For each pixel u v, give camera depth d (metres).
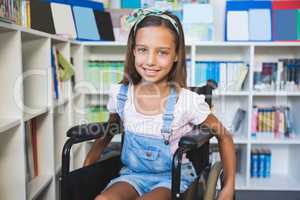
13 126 1.15
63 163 1.03
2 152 1.23
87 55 2.30
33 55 1.50
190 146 0.91
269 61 2.41
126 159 1.20
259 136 2.32
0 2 0.99
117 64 2.28
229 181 1.10
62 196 1.02
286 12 2.25
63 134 1.83
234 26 2.24
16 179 1.24
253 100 2.49
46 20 1.92
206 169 1.25
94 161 1.24
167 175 1.16
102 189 1.17
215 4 2.37
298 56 2.32
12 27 1.10
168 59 1.14
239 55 2.44
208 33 2.25
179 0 2.31
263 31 2.21
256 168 2.40
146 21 1.14
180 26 1.18
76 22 2.15
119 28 2.33
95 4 2.33
